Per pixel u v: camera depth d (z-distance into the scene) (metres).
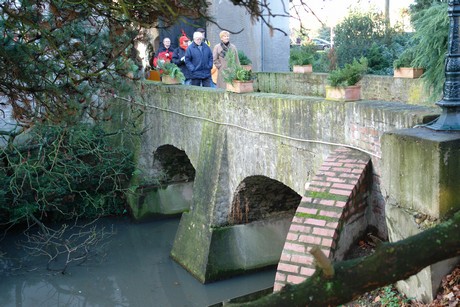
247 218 10.52
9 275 11.64
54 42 5.13
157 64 12.96
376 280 1.91
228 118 10.02
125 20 4.49
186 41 12.98
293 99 8.10
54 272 11.67
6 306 10.53
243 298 6.61
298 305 1.92
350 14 13.93
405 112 5.96
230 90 9.87
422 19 7.38
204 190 10.74
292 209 10.77
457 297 4.67
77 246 11.82
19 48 5.02
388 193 5.51
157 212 14.25
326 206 6.41
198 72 12.48
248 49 14.91
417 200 5.07
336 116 7.24
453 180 4.84
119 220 14.52
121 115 14.50
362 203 6.61
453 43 5.00
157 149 13.55
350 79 7.11
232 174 10.12
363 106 6.68
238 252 10.36
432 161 4.83
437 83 7.32
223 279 10.28
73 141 13.15
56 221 14.38
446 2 6.99
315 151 7.73
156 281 10.98
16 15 4.73
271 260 10.48
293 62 12.23
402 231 5.22
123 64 5.50
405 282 5.25
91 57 5.76
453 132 5.08
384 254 1.91
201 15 3.93
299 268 6.21
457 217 1.93
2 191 13.04
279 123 8.48
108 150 13.91
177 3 3.85
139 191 14.14
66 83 5.51
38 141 12.95
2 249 12.91
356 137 6.88
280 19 14.93
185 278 10.84
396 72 9.52
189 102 11.47
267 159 8.92
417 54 7.64
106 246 12.86
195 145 11.42
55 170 13.37
